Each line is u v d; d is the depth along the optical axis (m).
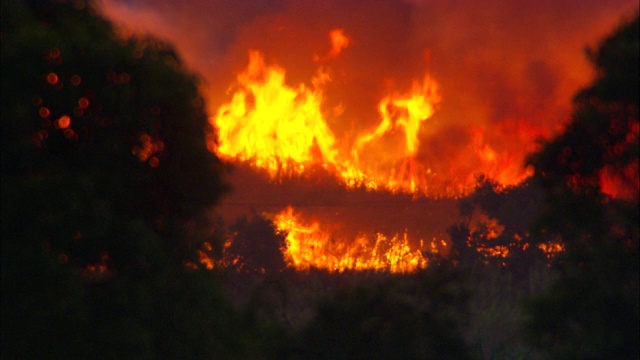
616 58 13.19
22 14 11.48
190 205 13.28
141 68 11.97
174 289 12.95
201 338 13.05
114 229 11.59
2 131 10.64
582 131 14.09
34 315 10.73
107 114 11.67
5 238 10.67
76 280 11.01
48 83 10.94
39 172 11.14
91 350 11.52
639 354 13.31
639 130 13.27
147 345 11.80
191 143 12.91
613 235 13.89
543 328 14.23
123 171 11.98
